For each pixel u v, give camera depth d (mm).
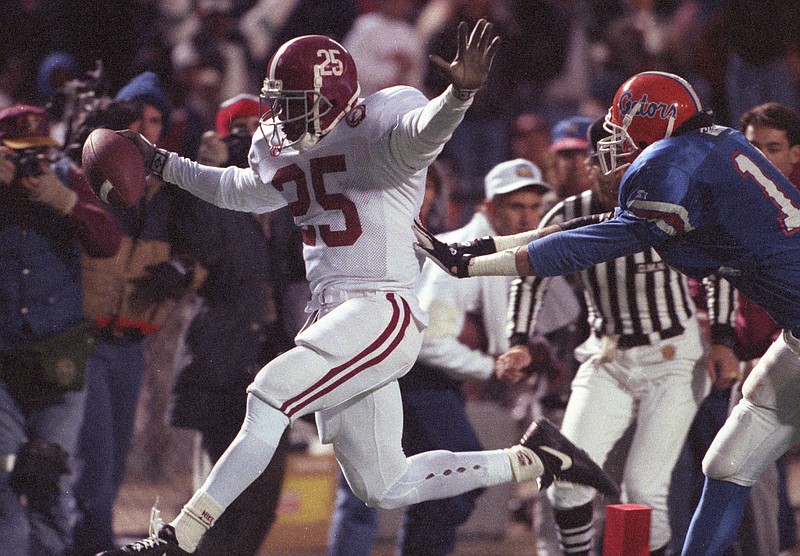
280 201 16281
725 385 18562
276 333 19953
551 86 36281
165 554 15109
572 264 15281
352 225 15281
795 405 16141
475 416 24500
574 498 18297
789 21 34969
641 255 18203
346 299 15359
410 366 15703
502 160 34562
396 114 15000
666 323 18422
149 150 16750
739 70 34531
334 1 38094
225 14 35438
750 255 15492
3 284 18766
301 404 15148
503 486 25516
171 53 34469
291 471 25000
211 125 33125
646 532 15562
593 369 18781
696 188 15172
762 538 19688
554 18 36438
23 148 18625
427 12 37219
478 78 13984
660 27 39250
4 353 18734
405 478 16328
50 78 28453
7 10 35000
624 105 16141
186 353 19719
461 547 24906
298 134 15375
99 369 20484
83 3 33406
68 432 19078
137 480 27812
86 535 20172
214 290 19750
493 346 20547
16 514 18516
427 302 19453
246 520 19406
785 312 15734
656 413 18375
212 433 19719
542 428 16984
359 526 20609
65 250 19141
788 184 15688
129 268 20531
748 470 16469
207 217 19625
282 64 15172
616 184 17734
